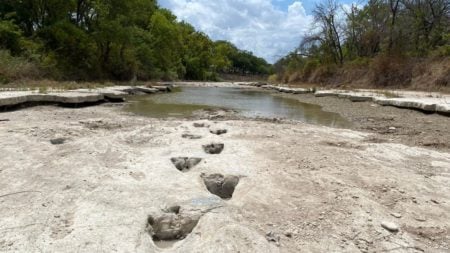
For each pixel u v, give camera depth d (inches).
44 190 184.9
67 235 140.4
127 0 1318.9
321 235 155.1
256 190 200.8
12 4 1122.7
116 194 181.6
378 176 235.6
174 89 1357.0
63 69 1085.8
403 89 1024.9
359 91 994.7
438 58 1004.6
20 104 522.0
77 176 207.3
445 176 244.7
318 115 605.9
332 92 969.5
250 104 805.9
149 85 1224.8
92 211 161.0
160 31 1963.6
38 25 1178.6
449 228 168.4
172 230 158.2
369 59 1337.4
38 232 142.2
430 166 269.3
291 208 180.5
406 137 396.5
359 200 193.3
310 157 276.4
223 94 1168.8
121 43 1317.7
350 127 472.7
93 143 285.6
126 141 309.3
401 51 1180.5
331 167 251.8
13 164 225.3
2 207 163.8
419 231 163.8
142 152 270.8
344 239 152.6
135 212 161.8
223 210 169.5
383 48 1331.2
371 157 287.6
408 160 284.4
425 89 959.0
